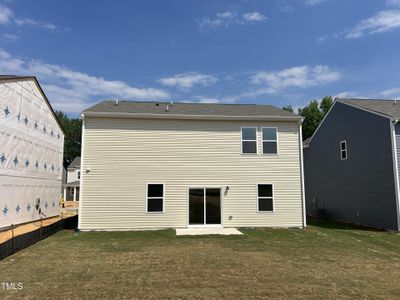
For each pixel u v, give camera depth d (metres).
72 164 45.47
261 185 15.18
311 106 39.50
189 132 15.08
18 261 8.38
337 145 19.75
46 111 18.61
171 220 14.41
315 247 10.55
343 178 18.98
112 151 14.41
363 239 12.41
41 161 17.95
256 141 15.45
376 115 16.16
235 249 10.02
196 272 7.34
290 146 15.62
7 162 13.81
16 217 14.73
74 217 16.73
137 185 14.38
